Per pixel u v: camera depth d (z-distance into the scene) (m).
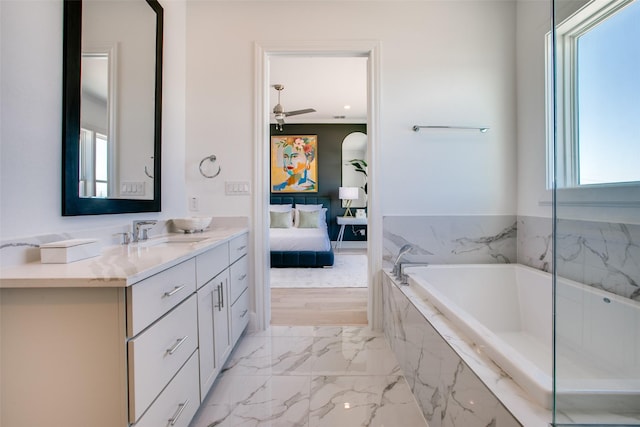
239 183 2.35
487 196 2.40
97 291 0.86
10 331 0.86
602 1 1.50
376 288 2.37
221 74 2.35
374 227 2.38
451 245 2.39
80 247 1.10
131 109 1.67
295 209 5.85
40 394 0.87
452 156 2.39
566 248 1.43
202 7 2.34
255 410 1.46
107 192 1.48
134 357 0.88
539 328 2.02
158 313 1.02
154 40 1.90
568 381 0.84
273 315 2.68
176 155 2.23
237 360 1.92
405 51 2.36
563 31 1.62
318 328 2.41
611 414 0.83
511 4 2.36
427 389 1.37
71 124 1.25
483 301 2.22
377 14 2.35
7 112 1.03
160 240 1.72
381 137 2.37
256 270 2.36
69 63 1.25
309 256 4.41
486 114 2.38
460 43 2.37
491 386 0.91
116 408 0.86
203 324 1.42
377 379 1.72
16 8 1.05
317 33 2.34
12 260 1.02
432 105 2.37
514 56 2.37
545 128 2.12
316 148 6.13
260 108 2.34
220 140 2.35
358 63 3.53
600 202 1.48
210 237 1.78
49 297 0.86
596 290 1.35
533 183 2.23
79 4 1.30
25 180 1.08
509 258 2.40
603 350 1.25
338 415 1.43
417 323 1.51
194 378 1.32
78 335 0.86
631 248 1.36
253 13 2.34
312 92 4.45
